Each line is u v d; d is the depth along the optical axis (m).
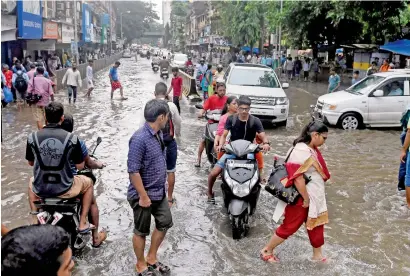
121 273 4.86
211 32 71.38
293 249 5.48
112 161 9.29
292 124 14.55
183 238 5.77
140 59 81.00
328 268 4.99
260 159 6.87
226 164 6.09
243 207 5.62
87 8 48.69
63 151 4.73
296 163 4.89
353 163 9.57
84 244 5.31
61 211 4.78
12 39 19.17
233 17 44.84
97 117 14.77
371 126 13.62
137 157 4.45
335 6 20.36
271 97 13.37
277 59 34.06
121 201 7.04
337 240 5.77
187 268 4.99
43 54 30.59
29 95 13.01
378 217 6.57
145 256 5.21
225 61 47.25
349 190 7.77
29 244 1.71
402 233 6.02
